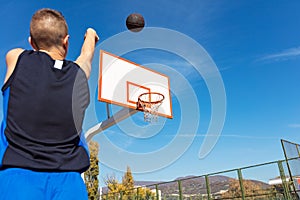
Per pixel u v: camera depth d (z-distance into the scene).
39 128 0.90
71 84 1.00
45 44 1.07
